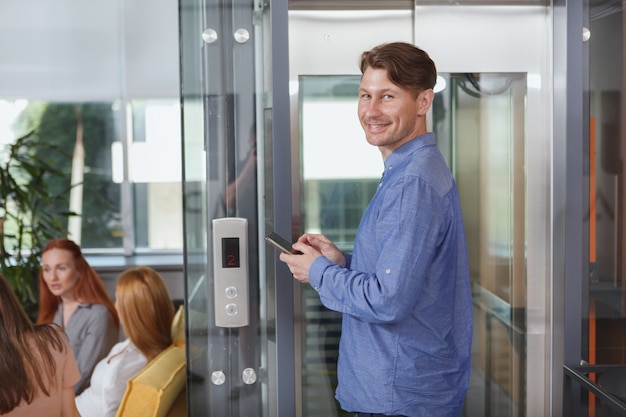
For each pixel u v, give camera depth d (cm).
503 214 223
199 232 206
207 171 204
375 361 169
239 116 204
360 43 212
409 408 169
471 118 219
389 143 171
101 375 322
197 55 202
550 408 227
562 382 219
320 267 167
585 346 220
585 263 218
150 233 532
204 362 208
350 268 180
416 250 158
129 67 505
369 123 172
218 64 202
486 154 221
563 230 213
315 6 210
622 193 218
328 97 213
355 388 175
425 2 212
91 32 500
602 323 220
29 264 428
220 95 203
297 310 215
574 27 208
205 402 209
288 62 200
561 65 212
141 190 528
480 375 228
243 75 203
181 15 201
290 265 175
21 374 302
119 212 526
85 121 519
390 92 169
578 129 210
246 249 203
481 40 216
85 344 371
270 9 198
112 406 312
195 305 207
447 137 220
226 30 202
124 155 522
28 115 513
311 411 219
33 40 497
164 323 334
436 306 167
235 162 205
